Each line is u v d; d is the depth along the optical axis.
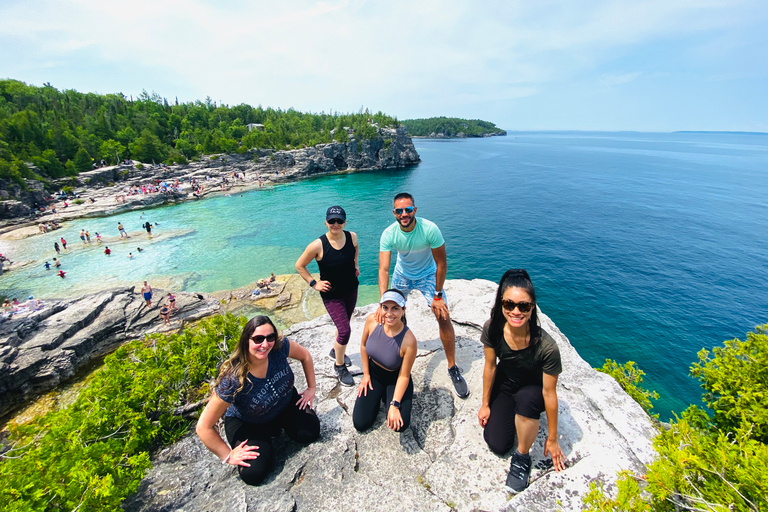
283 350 3.69
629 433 3.87
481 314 6.21
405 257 4.66
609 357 21.36
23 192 49.56
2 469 3.66
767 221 47.94
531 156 147.62
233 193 67.06
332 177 89.25
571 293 28.59
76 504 3.34
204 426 3.34
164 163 77.25
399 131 115.19
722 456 2.96
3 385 16.02
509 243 39.91
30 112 67.19
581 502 3.19
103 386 5.07
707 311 25.75
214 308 23.08
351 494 3.44
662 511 2.89
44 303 23.41
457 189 71.31
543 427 3.99
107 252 34.62
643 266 33.47
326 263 4.35
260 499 3.35
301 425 3.90
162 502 3.54
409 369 3.80
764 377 6.24
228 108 127.19
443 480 3.53
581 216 50.88
